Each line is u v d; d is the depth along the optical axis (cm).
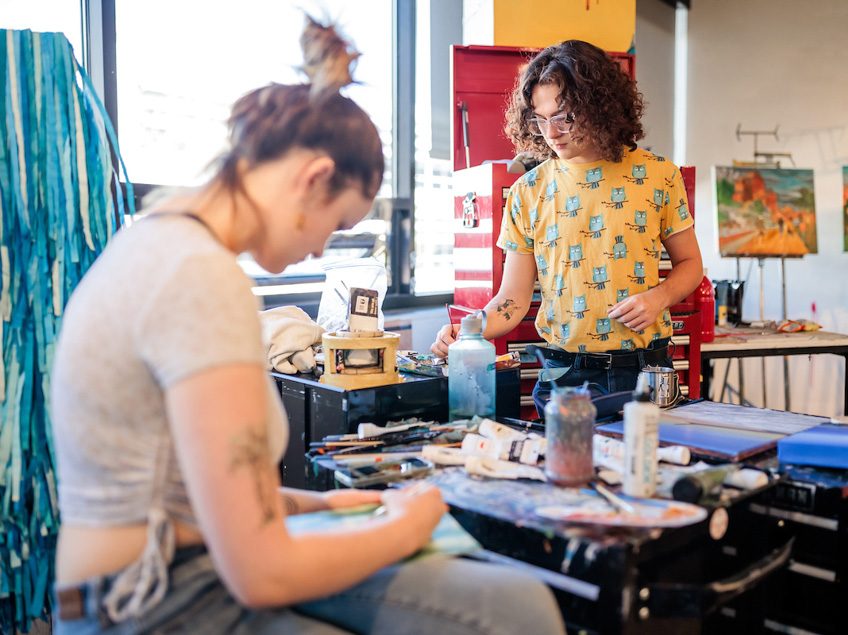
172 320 81
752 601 127
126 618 86
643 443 116
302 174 98
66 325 88
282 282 306
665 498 117
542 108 195
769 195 372
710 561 116
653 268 202
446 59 374
